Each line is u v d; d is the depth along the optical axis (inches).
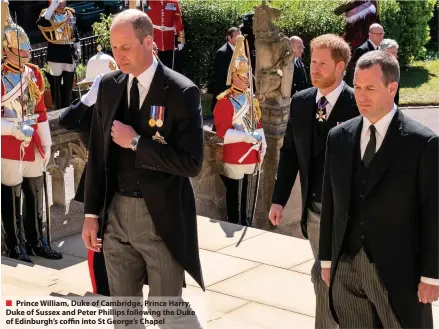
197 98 167.6
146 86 166.4
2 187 255.1
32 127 257.3
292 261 260.8
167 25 493.4
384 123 157.6
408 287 158.2
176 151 163.9
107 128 168.4
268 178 361.4
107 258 174.1
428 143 154.8
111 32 163.6
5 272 207.6
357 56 421.4
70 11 477.4
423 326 161.6
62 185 286.5
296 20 561.9
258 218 362.6
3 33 248.5
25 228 266.2
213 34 570.6
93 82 239.1
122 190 169.2
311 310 227.6
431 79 665.6
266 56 351.6
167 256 169.2
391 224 157.5
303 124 194.7
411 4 677.9
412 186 155.8
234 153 316.8
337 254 163.9
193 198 173.9
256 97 358.3
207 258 261.7
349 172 160.9
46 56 509.0
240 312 225.5
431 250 155.1
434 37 783.1
